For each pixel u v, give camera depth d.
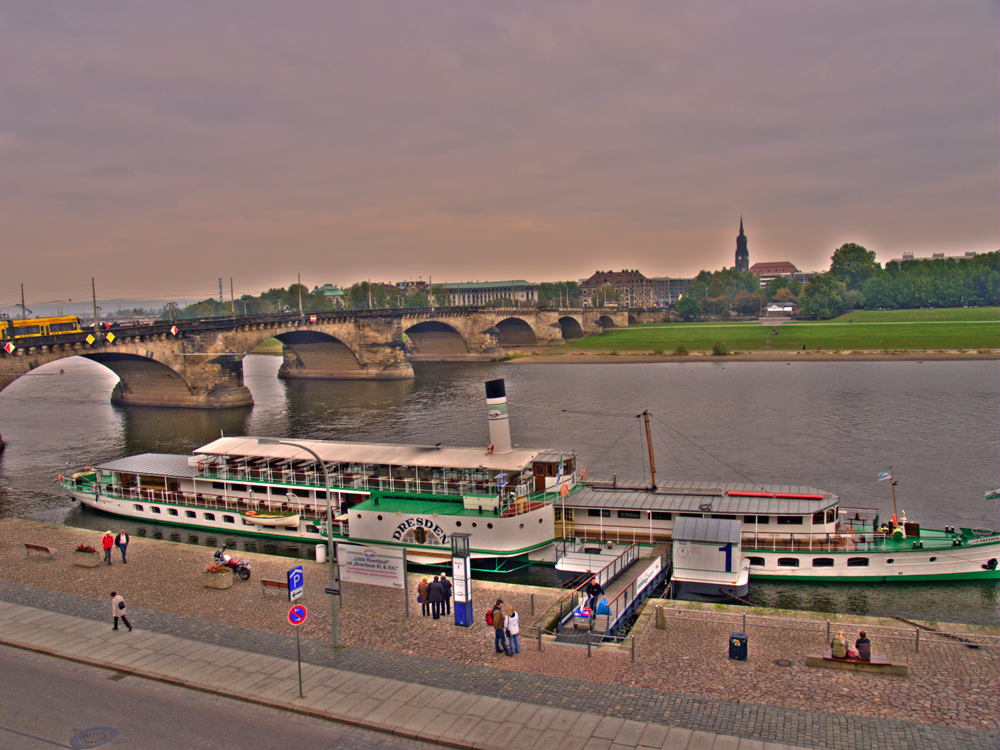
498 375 198.62
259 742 26.88
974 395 138.88
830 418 117.94
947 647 33.38
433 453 59.94
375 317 196.00
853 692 29.39
